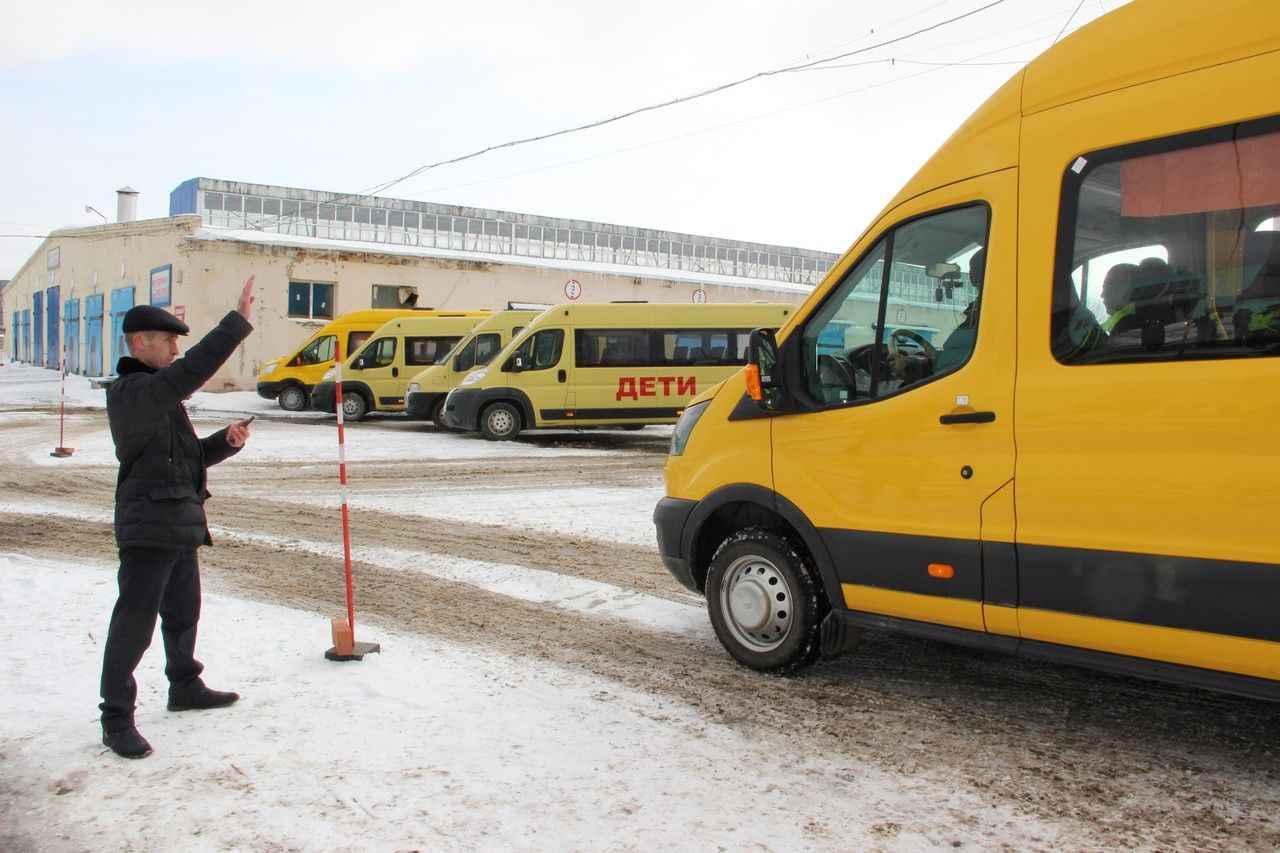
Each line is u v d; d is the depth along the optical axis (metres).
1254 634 3.48
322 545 8.87
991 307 4.22
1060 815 3.62
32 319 51.91
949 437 4.34
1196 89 3.67
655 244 45.56
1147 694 4.92
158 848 3.36
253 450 16.69
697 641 5.91
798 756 4.17
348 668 5.29
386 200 38.44
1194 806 3.69
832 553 4.82
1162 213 3.73
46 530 9.34
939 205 4.48
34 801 3.71
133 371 4.17
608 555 8.48
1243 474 3.48
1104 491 3.83
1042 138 4.12
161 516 4.09
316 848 3.36
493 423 18.30
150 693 4.84
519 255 41.28
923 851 3.36
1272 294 3.45
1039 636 4.12
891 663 5.45
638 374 18.28
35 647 5.59
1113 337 3.85
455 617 6.47
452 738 4.34
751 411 5.23
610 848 3.37
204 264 30.08
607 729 4.46
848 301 4.83
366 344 23.44
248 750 4.17
